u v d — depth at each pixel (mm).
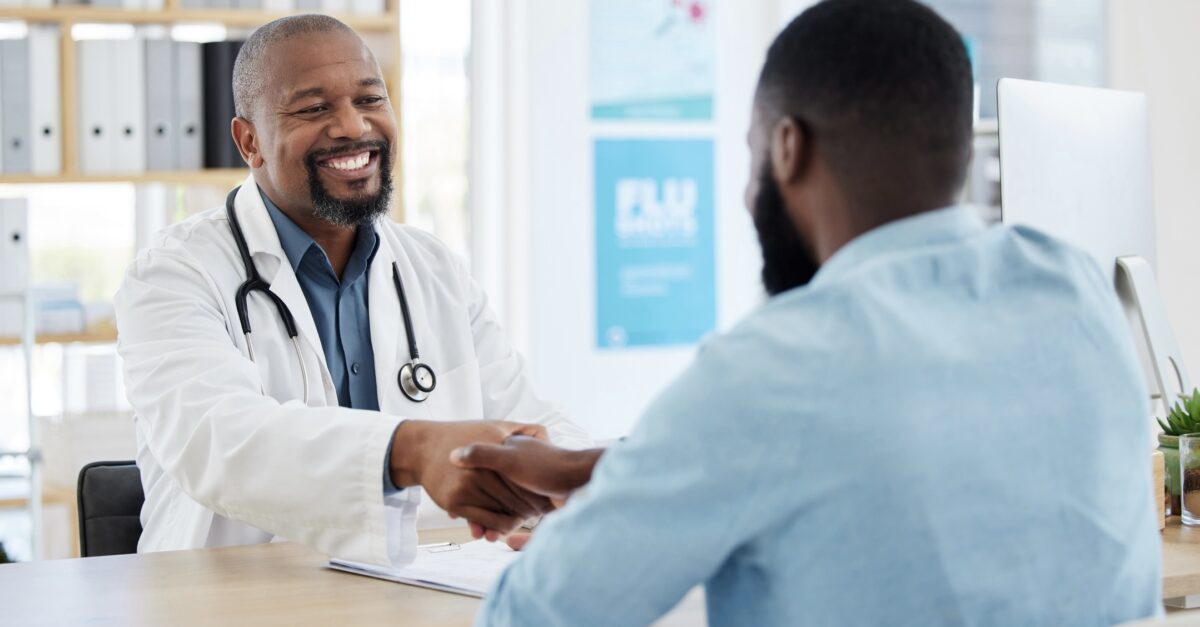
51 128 3320
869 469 778
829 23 886
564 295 4055
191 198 3576
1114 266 1861
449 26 4000
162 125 3381
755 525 796
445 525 1832
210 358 1717
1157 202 3385
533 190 4012
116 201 3656
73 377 3396
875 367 789
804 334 805
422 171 4004
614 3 4066
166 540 1829
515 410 2125
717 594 873
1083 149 1812
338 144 1924
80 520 1880
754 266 4281
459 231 4059
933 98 867
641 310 4148
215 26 3623
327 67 1929
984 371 818
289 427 1505
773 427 783
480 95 4000
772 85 909
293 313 1917
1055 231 1772
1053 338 852
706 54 4195
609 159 4086
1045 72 4152
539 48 3992
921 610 790
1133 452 886
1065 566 831
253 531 1828
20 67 3299
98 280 3664
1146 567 896
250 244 1938
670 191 4172
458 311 2123
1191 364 3373
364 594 1311
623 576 811
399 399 1983
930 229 871
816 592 794
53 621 1205
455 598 1292
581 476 1206
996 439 809
